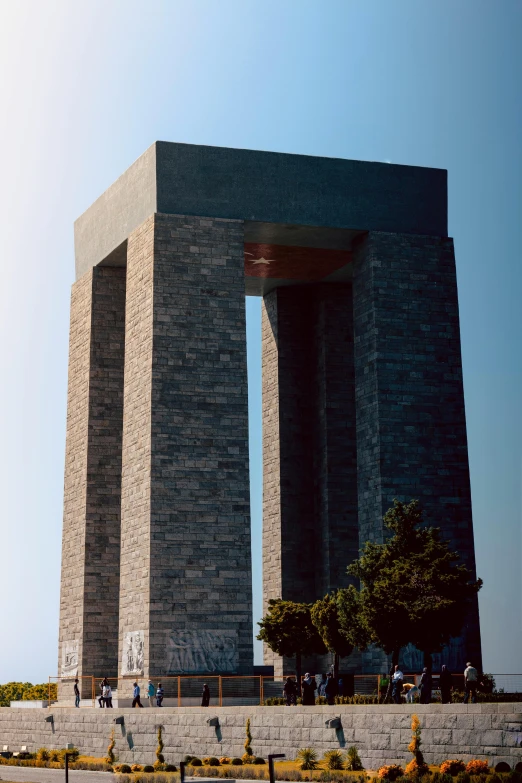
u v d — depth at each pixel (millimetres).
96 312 72188
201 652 59750
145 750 50156
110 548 69625
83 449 71062
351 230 66688
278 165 66062
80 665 67625
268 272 74938
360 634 53188
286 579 74062
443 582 49031
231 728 46156
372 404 64812
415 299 66375
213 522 61438
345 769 39906
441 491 64250
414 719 38281
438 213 68312
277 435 76312
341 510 73812
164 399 62000
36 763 53281
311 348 77750
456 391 65875
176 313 63062
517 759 35281
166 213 64000
